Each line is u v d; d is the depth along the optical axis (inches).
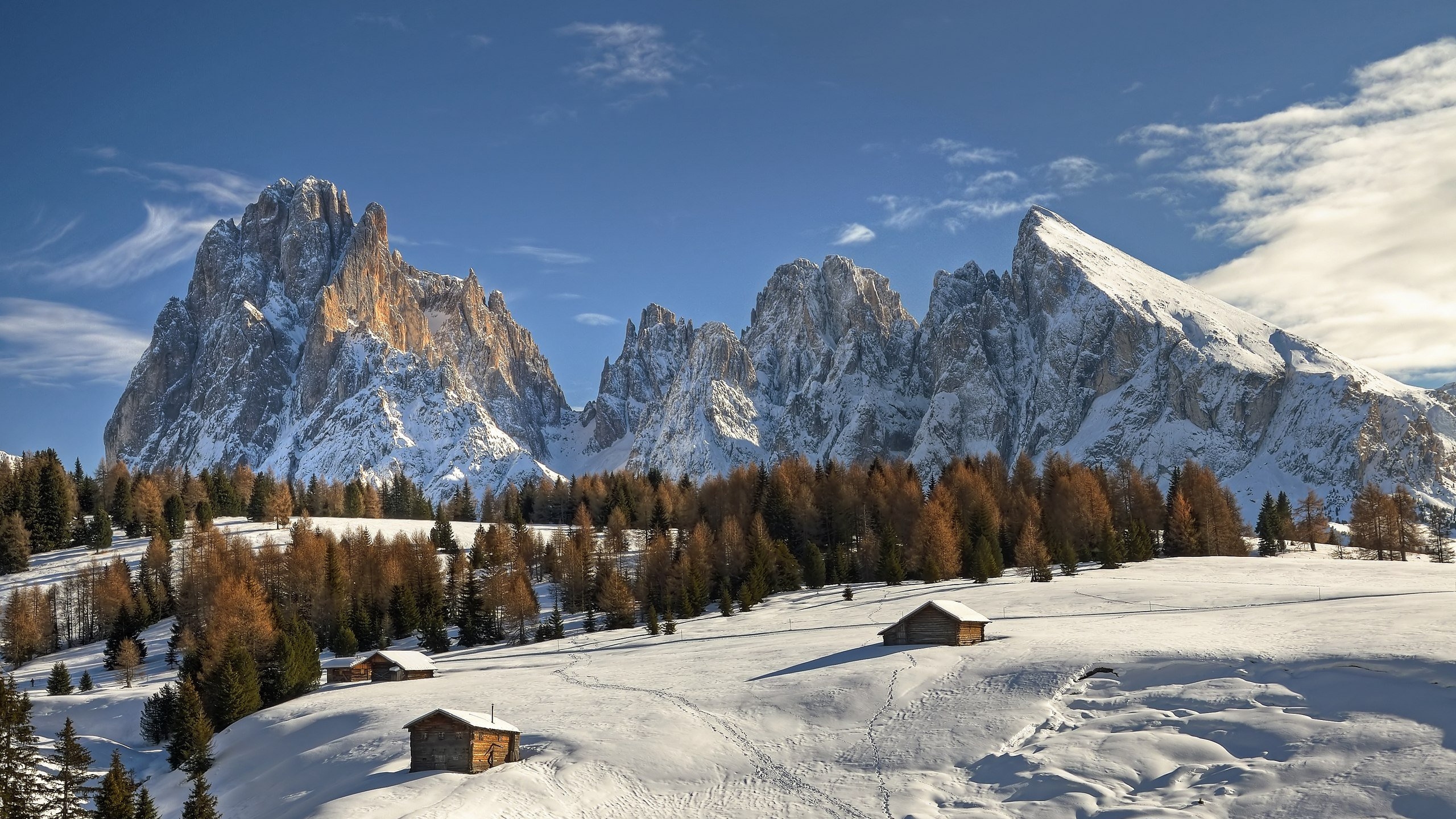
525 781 2849.4
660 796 2805.1
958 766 2832.2
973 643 3885.3
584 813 2696.9
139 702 4707.2
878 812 2613.2
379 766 3070.9
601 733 3225.9
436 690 4138.8
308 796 2987.2
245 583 5885.8
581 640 5634.8
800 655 4124.0
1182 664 3191.4
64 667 5236.2
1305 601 4394.7
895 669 3567.9
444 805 2667.3
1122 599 4825.3
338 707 3941.9
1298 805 2343.8
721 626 5526.6
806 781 2839.6
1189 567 6028.5
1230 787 2468.0
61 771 3425.2
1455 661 2851.9
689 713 3395.7
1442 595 4077.3
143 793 2933.1
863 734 3110.2
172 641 5940.0
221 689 4252.0
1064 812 2480.3
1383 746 2518.5
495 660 5147.6
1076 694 3164.4
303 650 4800.7
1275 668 3058.6
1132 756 2696.9
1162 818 2356.1
